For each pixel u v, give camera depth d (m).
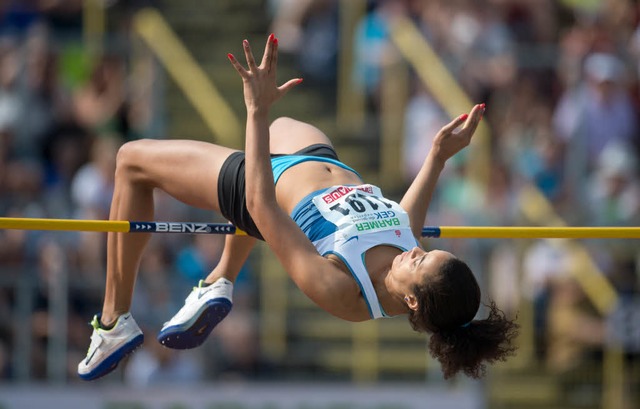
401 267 16.62
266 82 16.86
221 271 19.50
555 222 34.72
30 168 35.28
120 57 38.44
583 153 36.50
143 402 30.84
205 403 30.98
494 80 38.38
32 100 36.38
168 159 18.30
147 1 42.22
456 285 16.41
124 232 18.62
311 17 40.41
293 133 19.14
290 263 16.66
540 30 39.75
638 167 37.28
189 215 33.75
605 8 40.38
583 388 33.81
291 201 17.66
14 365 30.86
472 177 35.56
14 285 31.08
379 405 31.33
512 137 37.25
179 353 31.69
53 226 18.17
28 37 38.69
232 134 37.25
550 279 33.75
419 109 37.41
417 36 38.59
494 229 19.42
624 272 34.09
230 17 42.41
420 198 18.16
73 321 31.22
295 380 32.84
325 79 40.12
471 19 39.25
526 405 33.78
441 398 31.30
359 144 38.69
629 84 38.25
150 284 31.72
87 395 30.66
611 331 33.59
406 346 34.66
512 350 17.02
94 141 36.62
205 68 41.00
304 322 34.41
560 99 38.12
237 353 32.44
